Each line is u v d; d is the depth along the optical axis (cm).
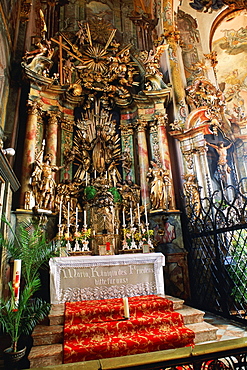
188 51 1119
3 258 502
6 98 721
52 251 502
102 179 807
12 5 741
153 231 720
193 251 730
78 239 637
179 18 1159
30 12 862
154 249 721
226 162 1056
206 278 643
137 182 857
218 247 602
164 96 880
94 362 158
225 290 568
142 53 989
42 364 346
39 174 697
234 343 175
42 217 657
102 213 714
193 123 875
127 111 949
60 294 484
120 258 518
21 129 768
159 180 785
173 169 889
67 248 602
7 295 527
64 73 888
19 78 766
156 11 1072
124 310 423
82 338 384
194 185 820
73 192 784
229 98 1459
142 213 780
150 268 537
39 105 769
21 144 755
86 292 494
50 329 399
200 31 1195
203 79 949
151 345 369
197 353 165
